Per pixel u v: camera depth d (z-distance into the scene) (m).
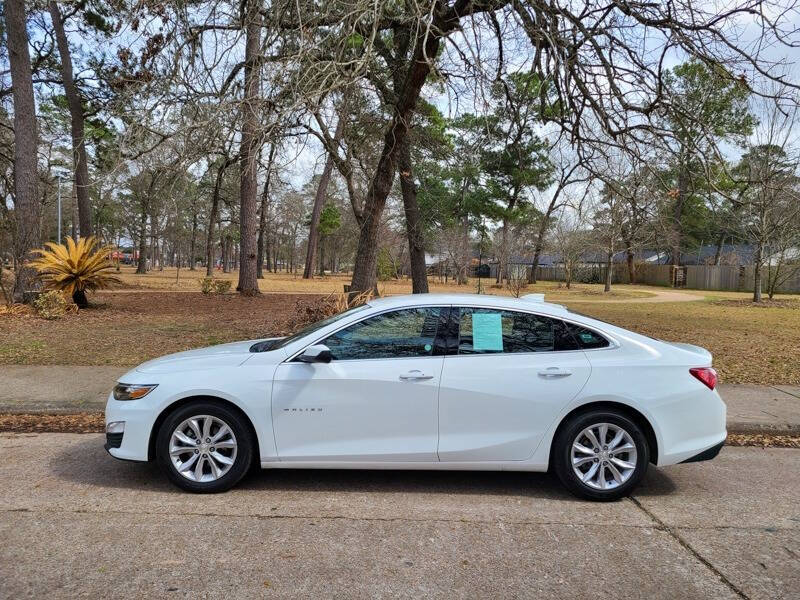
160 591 3.02
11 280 21.81
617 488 4.30
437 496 4.42
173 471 4.35
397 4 9.49
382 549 3.53
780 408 7.00
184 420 4.35
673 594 3.07
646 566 3.37
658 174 9.38
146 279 38.72
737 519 4.07
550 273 54.94
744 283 37.56
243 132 8.06
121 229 59.44
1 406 6.60
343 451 4.32
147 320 14.49
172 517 3.94
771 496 4.53
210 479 4.36
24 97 15.12
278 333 11.24
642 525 3.94
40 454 5.31
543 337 4.49
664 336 13.19
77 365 8.89
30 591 2.99
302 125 9.27
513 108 9.85
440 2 8.00
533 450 4.32
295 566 3.30
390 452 4.31
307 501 4.27
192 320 14.54
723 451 5.79
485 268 63.34
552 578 3.22
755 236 23.88
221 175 14.24
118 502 4.20
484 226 45.53
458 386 4.29
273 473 4.87
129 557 3.37
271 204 54.97
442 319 4.51
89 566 3.26
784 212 22.05
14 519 3.88
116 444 4.41
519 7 8.09
